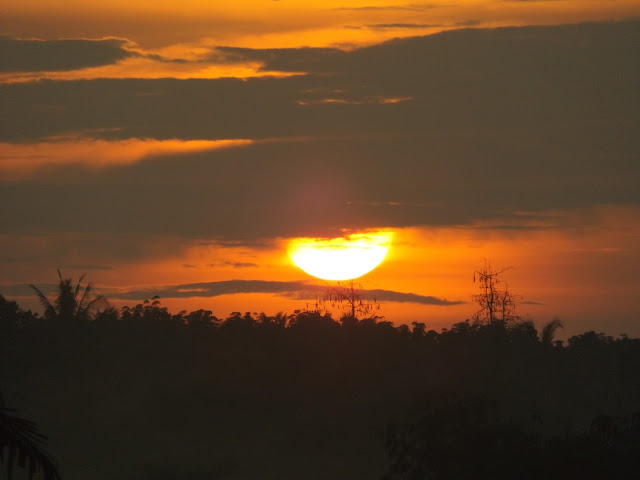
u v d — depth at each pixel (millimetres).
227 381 188000
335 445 172625
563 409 181375
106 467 173750
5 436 23625
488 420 77500
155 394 190125
